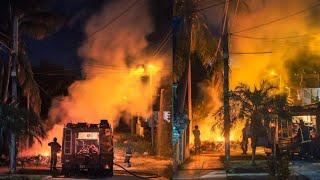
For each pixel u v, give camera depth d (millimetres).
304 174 19203
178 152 24797
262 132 22172
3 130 23469
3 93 30141
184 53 26703
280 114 22188
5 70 30141
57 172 25344
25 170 26672
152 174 24906
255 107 22141
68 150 25141
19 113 23219
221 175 20844
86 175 25391
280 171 17172
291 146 25812
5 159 30016
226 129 22156
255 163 22312
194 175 21312
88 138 25250
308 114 27109
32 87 30297
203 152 32688
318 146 25547
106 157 25250
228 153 21984
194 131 32438
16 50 26000
